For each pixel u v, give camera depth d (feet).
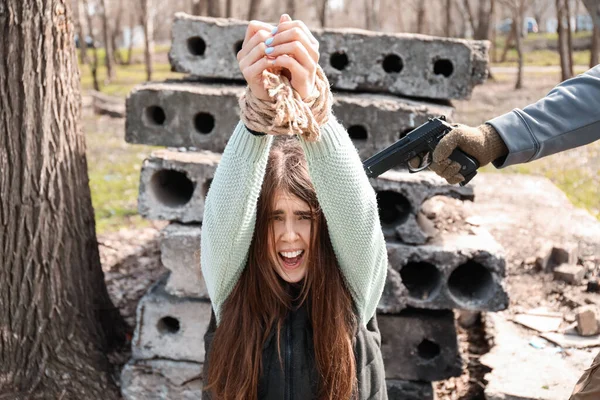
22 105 10.87
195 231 10.89
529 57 77.56
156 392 11.28
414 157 6.93
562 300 14.17
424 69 11.27
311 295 6.08
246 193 5.44
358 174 5.48
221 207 5.52
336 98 11.10
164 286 11.67
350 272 5.92
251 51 4.93
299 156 5.96
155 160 10.94
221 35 11.63
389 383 11.00
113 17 92.07
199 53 12.26
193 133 11.37
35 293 11.19
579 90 6.79
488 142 6.72
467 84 11.21
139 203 11.02
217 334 6.14
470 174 6.80
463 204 13.79
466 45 11.13
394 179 10.55
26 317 11.17
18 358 11.14
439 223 12.17
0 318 11.05
